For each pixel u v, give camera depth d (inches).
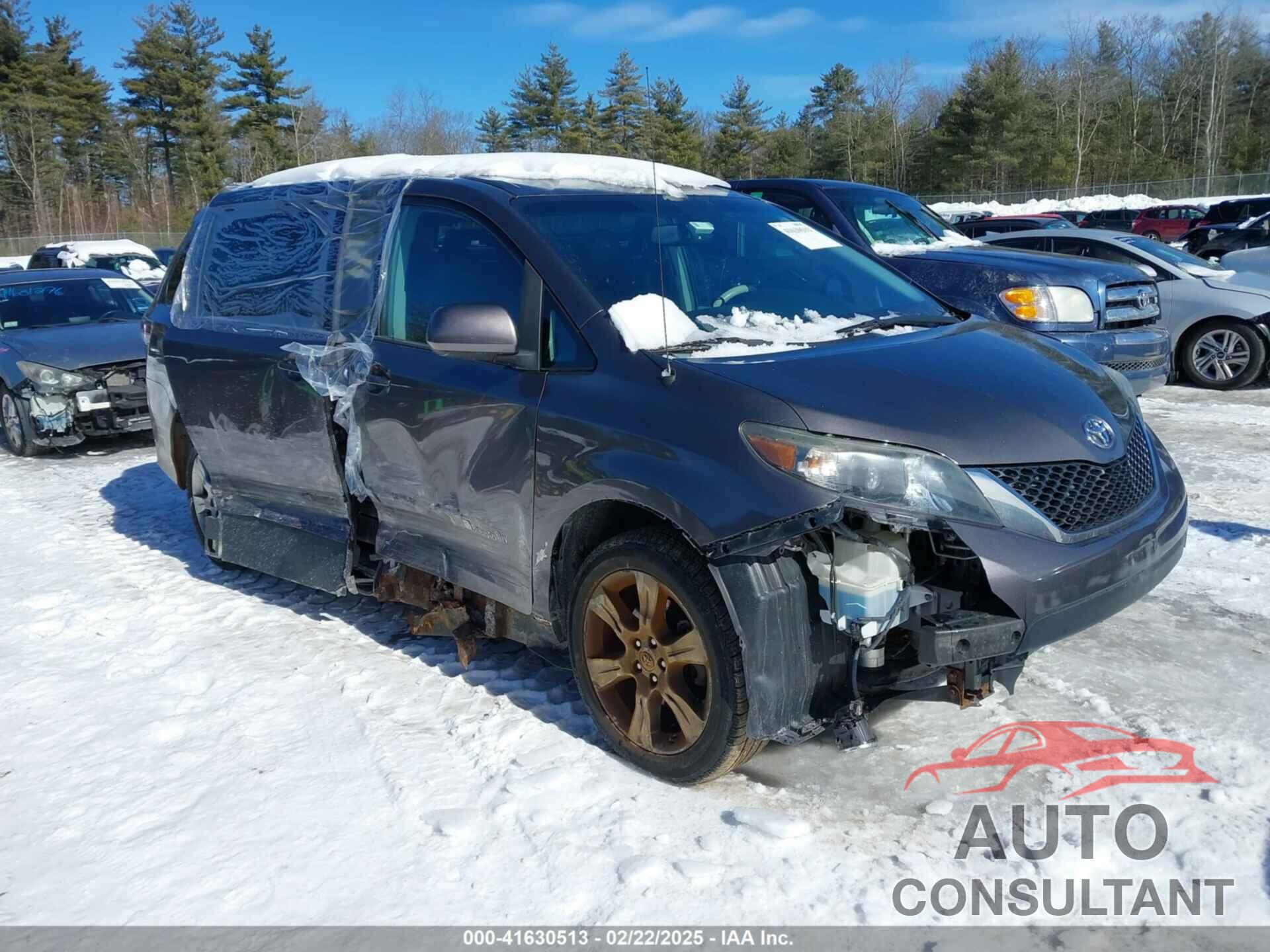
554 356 134.7
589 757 131.3
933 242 336.5
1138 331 303.6
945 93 3164.4
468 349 133.6
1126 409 137.2
